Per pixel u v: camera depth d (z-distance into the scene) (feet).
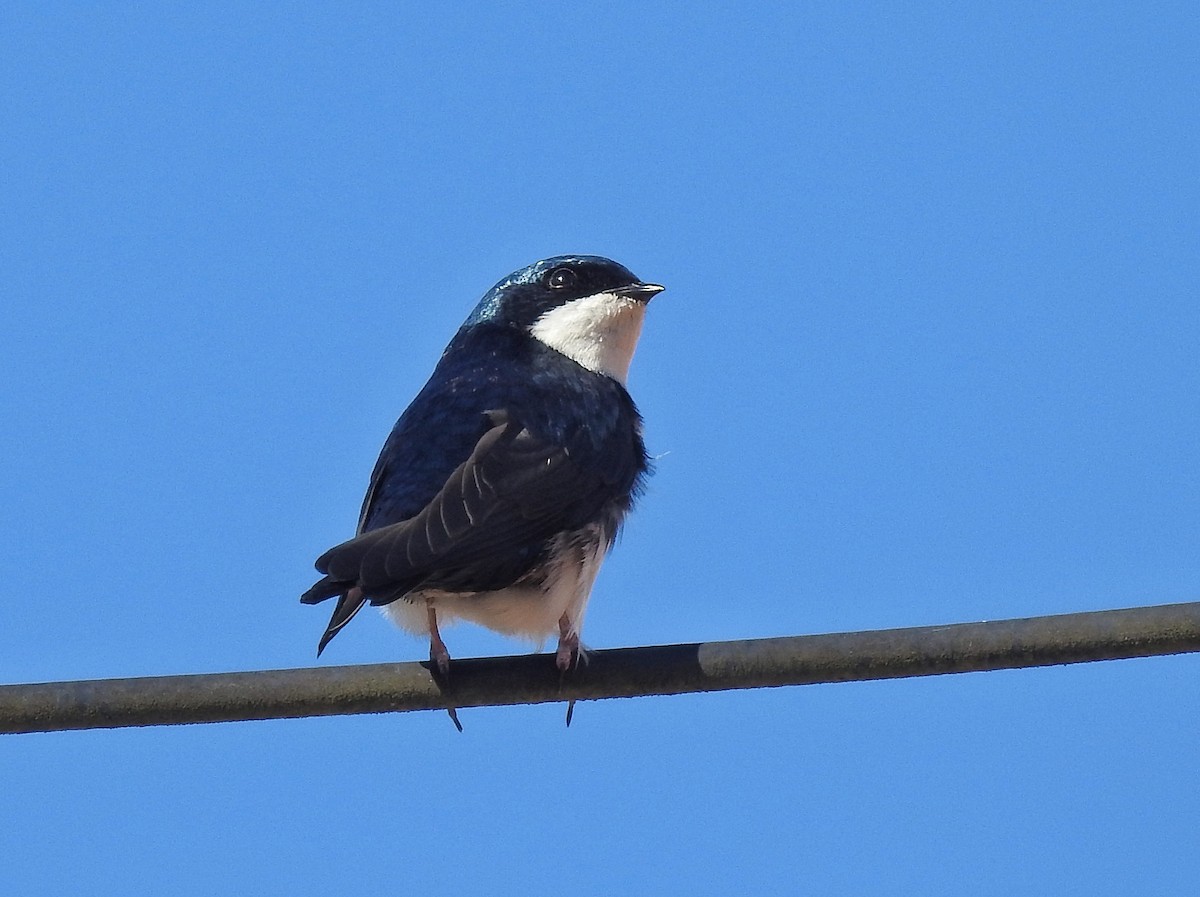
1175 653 30.17
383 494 38.60
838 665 31.50
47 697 30.99
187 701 31.32
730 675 31.96
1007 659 30.63
